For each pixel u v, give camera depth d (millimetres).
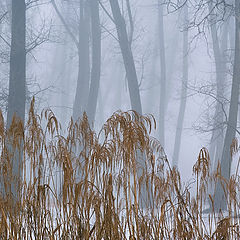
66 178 3945
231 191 4707
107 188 3893
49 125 4203
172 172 4500
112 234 3914
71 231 3971
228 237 4430
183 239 4246
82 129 4223
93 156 3959
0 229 3863
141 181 4180
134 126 3994
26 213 4078
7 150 4105
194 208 4582
